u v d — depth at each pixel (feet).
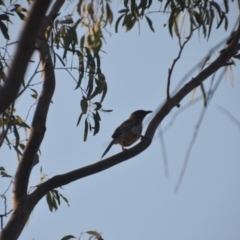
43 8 19.47
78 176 33.71
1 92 20.07
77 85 36.65
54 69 36.73
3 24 34.17
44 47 36.55
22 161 34.73
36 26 19.62
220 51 35.22
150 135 34.45
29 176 34.50
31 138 35.32
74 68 35.42
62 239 37.24
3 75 33.06
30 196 33.50
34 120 35.91
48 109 36.40
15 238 32.17
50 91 36.63
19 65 19.90
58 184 33.83
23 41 19.70
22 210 32.89
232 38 34.76
